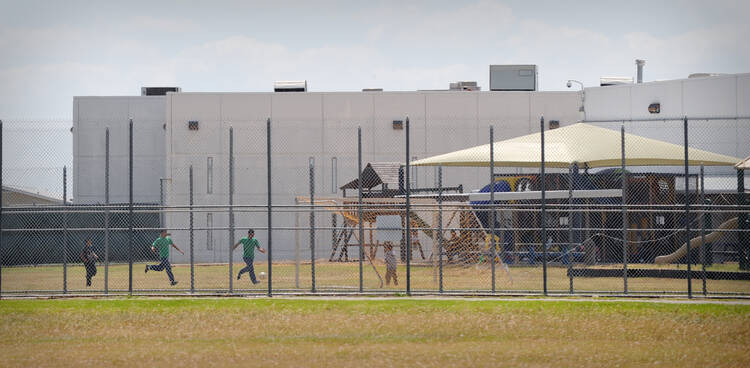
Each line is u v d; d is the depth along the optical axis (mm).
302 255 166875
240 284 113875
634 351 66562
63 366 62562
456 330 74875
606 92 178250
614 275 120938
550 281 113562
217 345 69750
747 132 160500
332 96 176750
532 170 174125
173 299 90500
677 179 158250
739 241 126438
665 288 101750
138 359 64688
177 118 175000
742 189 127375
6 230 96312
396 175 162250
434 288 103625
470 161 133875
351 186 162000
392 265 107188
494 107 178875
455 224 139000
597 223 151000
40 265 157375
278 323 78500
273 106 175875
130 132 94562
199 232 171625
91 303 87875
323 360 63594
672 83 169250
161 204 163875
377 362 62844
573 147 134375
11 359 65062
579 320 78062
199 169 174375
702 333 72875
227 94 175125
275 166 175000
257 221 172875
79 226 165625
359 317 80375
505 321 78000
